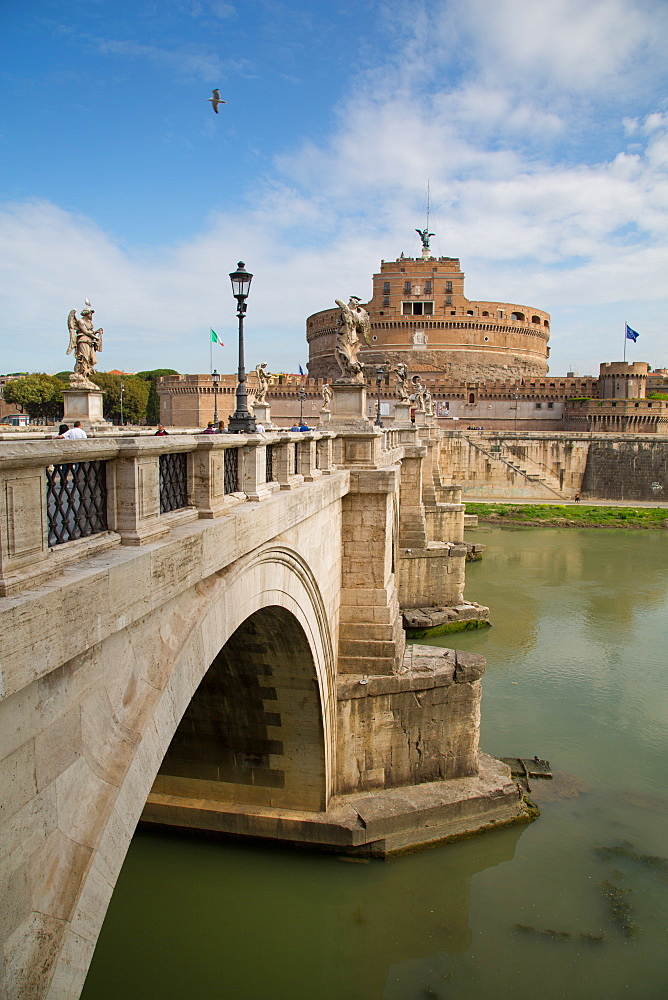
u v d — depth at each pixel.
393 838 17.39
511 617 39.84
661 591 45.84
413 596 38.47
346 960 15.23
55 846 5.49
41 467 5.37
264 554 11.26
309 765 17.14
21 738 5.08
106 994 14.34
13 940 4.98
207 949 15.72
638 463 90.12
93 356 24.00
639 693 29.23
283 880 17.06
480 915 16.41
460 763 19.42
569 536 67.38
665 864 18.17
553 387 115.25
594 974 14.77
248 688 16.28
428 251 134.00
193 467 8.73
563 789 21.62
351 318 20.05
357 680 18.30
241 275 12.94
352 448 19.52
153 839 17.69
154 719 6.84
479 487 93.56
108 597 5.95
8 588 4.93
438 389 115.06
